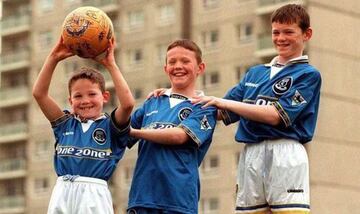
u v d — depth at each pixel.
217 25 83.12
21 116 99.69
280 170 12.97
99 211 12.51
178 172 12.88
